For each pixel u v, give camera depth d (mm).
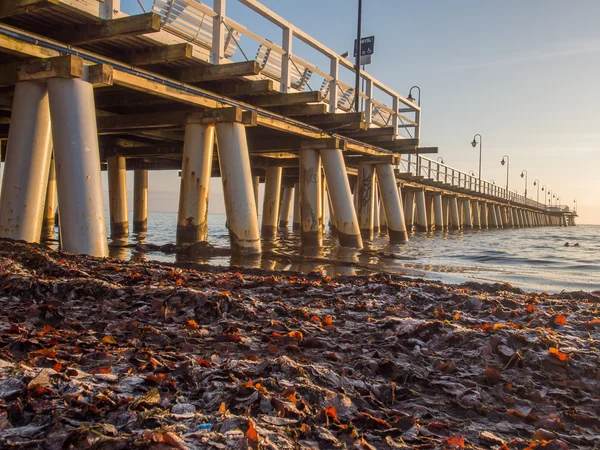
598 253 21203
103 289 6004
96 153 9984
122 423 2658
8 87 12586
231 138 13516
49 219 22359
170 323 5047
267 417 2791
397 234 23531
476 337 4535
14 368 3234
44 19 9609
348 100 19156
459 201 52000
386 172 23516
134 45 10766
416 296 6801
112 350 4039
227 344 4344
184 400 3035
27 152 10227
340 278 8836
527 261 16547
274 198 26250
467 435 2926
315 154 18281
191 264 10539
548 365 4008
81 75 9719
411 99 26938
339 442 2621
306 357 4113
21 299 5723
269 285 7324
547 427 3098
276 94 14188
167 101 13727
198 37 12062
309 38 15383
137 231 27844
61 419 2611
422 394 3533
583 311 6570
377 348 4387
